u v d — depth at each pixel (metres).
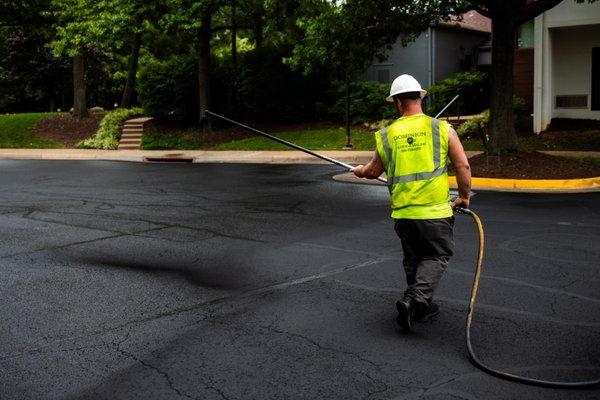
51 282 6.18
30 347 4.51
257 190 12.52
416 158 4.62
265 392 3.75
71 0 25.44
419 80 27.94
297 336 4.63
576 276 6.03
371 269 6.45
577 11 18.75
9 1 28.41
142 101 26.16
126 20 22.55
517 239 7.62
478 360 4.12
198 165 18.02
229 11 25.52
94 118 28.95
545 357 4.17
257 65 24.81
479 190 11.83
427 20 15.12
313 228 8.60
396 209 4.73
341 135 22.03
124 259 7.07
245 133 23.98
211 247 7.59
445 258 4.70
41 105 51.34
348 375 3.96
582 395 3.62
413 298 4.51
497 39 13.74
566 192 11.36
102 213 10.13
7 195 12.35
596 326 4.72
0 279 6.30
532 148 17.17
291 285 5.93
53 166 18.28
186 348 4.45
